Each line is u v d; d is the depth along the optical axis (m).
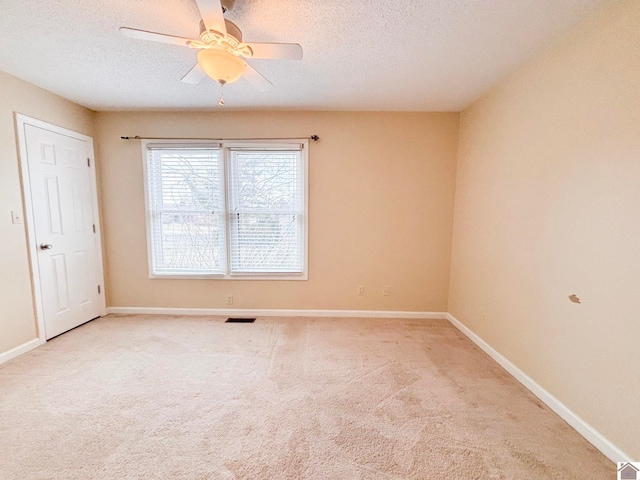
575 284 1.57
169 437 1.46
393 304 3.17
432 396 1.82
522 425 1.57
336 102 2.71
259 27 1.59
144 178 3.04
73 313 2.79
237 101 2.69
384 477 1.25
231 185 3.07
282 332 2.77
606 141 1.39
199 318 3.11
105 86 2.38
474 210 2.63
